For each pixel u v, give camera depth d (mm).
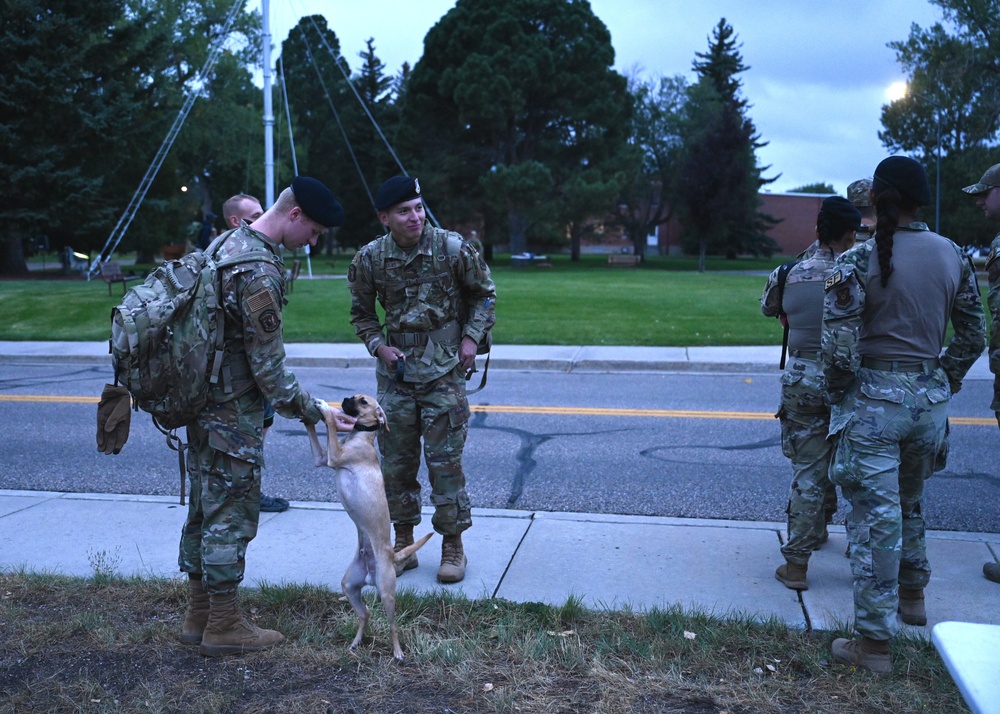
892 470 3121
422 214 4016
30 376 11266
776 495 5637
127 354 2920
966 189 3971
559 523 4992
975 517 5125
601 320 15773
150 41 32031
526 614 3602
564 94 44531
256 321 3051
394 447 4234
